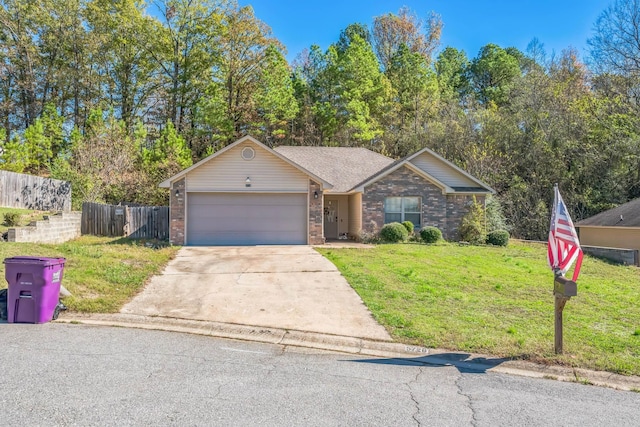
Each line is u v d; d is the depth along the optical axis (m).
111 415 3.80
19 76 33.16
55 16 33.12
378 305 8.27
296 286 9.90
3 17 31.33
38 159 26.81
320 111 35.81
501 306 8.46
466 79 42.62
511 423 4.03
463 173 20.89
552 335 6.77
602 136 26.17
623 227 19.30
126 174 25.92
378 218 19.67
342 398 4.43
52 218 16.14
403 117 36.66
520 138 28.73
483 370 5.52
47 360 5.17
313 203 18.27
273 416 3.93
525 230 26.34
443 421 4.00
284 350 6.07
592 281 11.84
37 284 6.84
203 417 3.85
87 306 7.64
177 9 34.28
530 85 30.58
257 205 18.08
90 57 34.78
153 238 19.62
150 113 37.06
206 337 6.53
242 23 33.06
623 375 5.43
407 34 41.72
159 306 8.07
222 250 15.81
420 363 5.71
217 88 33.59
